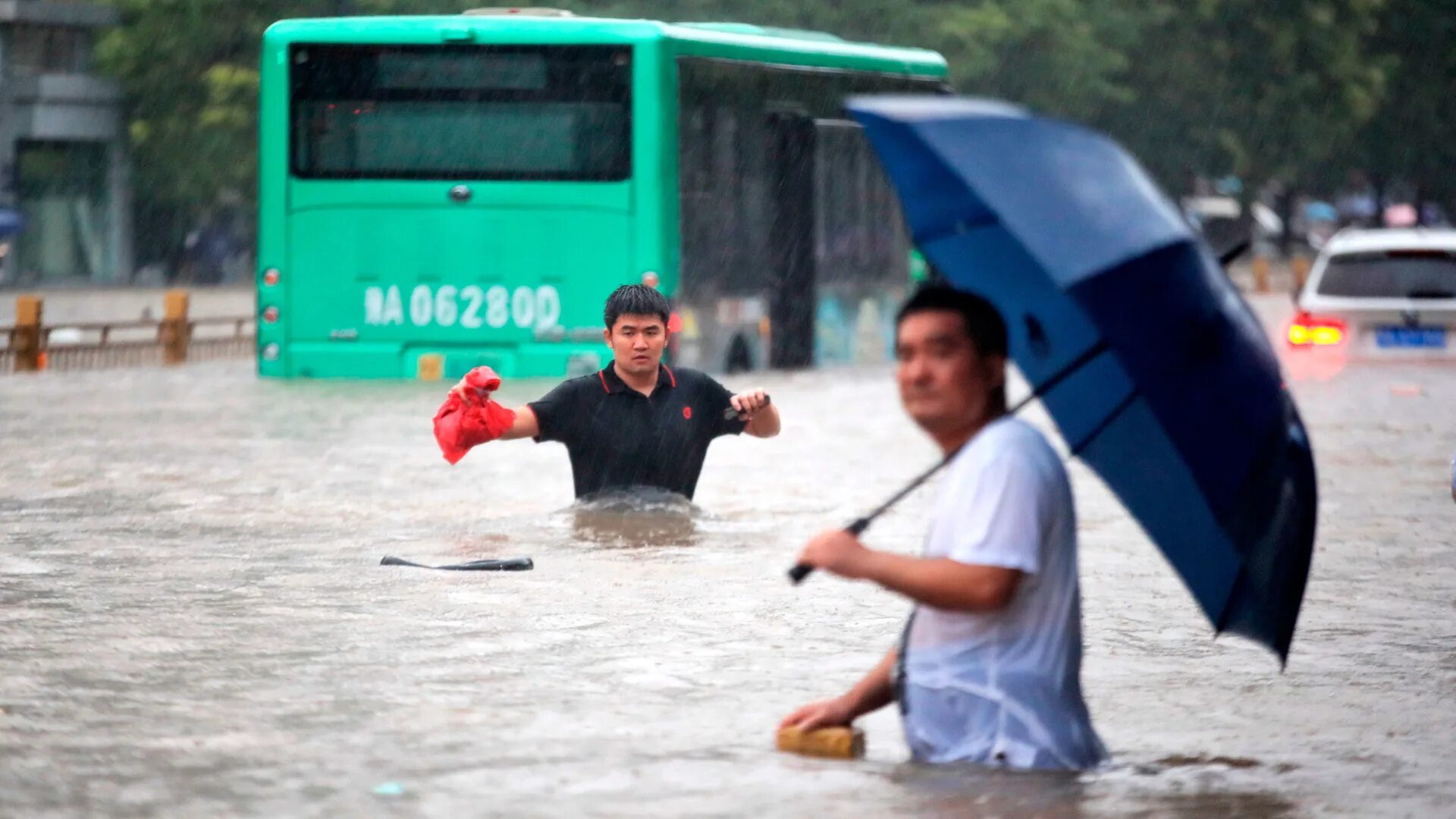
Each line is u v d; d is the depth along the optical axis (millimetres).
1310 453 12859
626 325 26000
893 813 12375
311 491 30391
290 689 16250
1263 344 12406
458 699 15891
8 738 14461
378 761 13828
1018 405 13461
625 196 51625
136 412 44438
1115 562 23812
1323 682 16875
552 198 51844
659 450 26266
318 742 14383
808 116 61000
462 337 52406
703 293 54219
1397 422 43062
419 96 52062
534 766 13680
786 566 23156
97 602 20438
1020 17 128375
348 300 52688
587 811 12531
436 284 52344
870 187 66000
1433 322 54125
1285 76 146625
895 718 15125
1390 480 33000
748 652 17969
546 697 15992
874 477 32938
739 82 56344
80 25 131375
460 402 23469
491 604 20453
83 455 35594
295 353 53000
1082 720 13328
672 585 21703
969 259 13508
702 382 26578
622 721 15109
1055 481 12742
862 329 65312
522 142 51906
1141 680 16891
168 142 132375
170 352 67312
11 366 60594
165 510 28188
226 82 126750
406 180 52250
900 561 12625
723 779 13289
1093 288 11773
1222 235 161250
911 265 69625
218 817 12383
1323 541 25953
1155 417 12336
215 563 23281
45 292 126250
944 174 13250
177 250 139250
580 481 26438
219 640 18375
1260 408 12383
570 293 51938
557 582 21844
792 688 16406
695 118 53562
